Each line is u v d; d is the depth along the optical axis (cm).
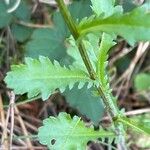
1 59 23
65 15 10
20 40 24
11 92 20
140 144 23
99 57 13
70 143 14
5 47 24
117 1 23
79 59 16
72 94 21
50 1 24
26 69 13
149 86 25
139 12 9
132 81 25
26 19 24
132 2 23
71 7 23
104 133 15
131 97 25
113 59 25
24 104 24
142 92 25
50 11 25
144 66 26
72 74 13
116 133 15
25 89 13
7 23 23
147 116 24
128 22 9
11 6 23
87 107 21
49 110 24
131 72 25
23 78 13
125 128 15
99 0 13
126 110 25
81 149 14
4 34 24
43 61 13
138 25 9
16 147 22
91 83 13
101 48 13
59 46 22
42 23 25
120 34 9
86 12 23
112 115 15
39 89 13
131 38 9
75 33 11
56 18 23
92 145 23
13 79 12
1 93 23
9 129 22
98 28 10
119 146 20
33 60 13
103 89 14
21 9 24
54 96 23
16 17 24
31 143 22
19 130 22
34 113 24
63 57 22
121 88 25
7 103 23
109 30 10
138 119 23
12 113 20
